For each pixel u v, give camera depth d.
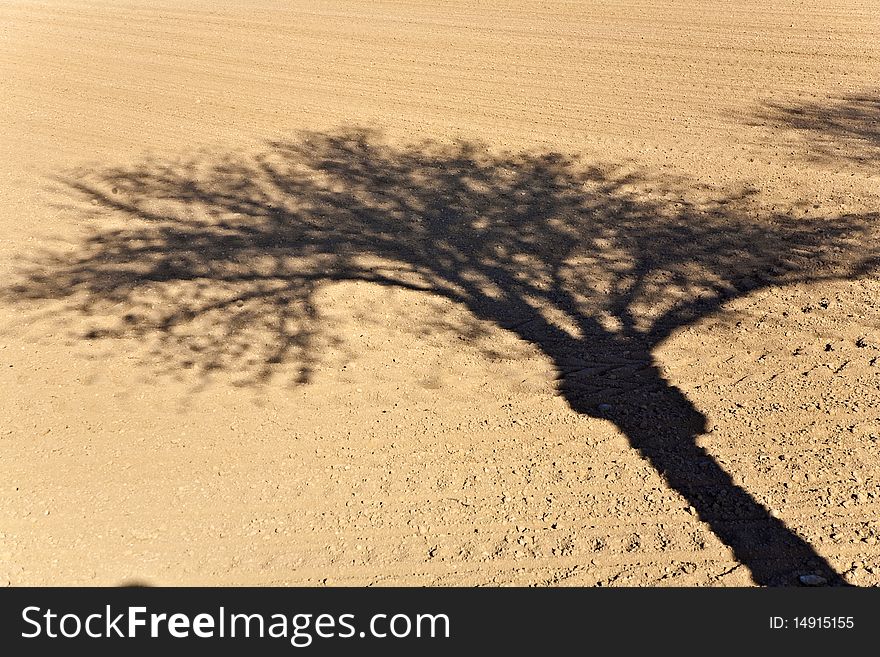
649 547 5.33
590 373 6.98
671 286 8.09
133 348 7.51
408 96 13.12
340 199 10.11
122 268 8.78
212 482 5.99
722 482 5.78
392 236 9.23
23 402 6.84
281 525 5.63
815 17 15.43
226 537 5.55
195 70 14.88
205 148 11.67
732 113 11.77
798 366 6.87
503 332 7.57
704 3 16.84
